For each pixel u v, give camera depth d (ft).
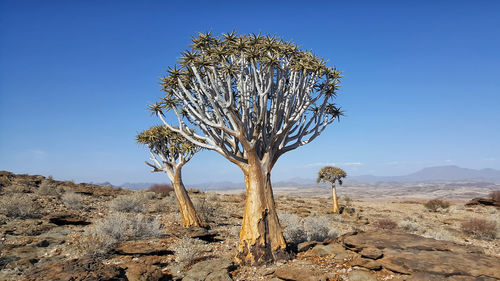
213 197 92.68
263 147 28.14
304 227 47.88
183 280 22.86
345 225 60.95
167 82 28.94
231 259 26.53
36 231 36.65
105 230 35.96
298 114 27.68
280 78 28.25
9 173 76.74
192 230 40.91
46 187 63.57
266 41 26.21
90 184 91.66
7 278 23.07
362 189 588.50
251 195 26.63
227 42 27.25
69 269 21.36
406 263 22.04
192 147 42.86
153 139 45.21
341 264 24.94
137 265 23.89
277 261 25.91
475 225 54.49
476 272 19.85
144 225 38.96
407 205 117.70
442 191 412.98
